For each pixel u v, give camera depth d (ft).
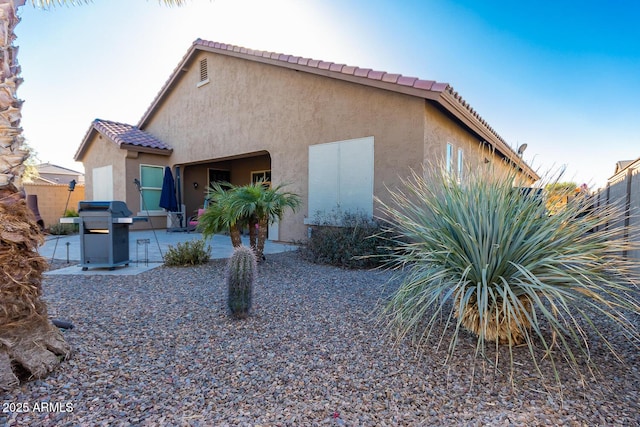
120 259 21.40
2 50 8.10
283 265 22.91
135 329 11.52
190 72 42.68
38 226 8.72
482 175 11.05
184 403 7.48
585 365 9.19
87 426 6.66
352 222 24.66
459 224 10.02
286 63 31.04
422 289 10.19
